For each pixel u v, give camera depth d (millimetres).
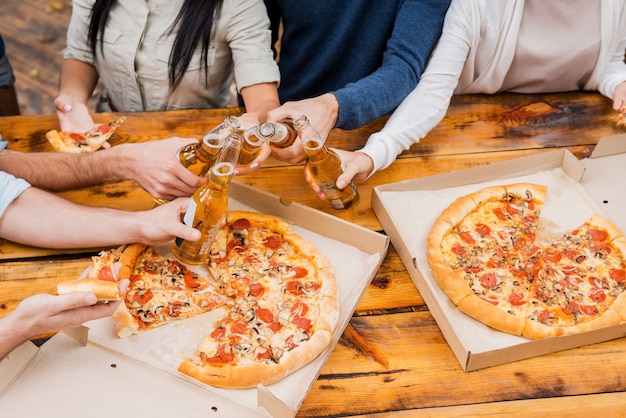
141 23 1979
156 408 1216
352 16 1962
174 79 2027
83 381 1249
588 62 2025
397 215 1643
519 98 2070
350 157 1662
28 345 1270
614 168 1792
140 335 1347
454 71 1884
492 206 1704
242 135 1443
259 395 1156
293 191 1735
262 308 1417
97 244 1487
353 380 1321
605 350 1396
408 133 1771
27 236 1505
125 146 1609
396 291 1503
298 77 2221
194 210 1407
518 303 1479
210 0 1904
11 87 2594
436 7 1892
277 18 2275
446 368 1351
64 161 1635
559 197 1726
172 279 1473
